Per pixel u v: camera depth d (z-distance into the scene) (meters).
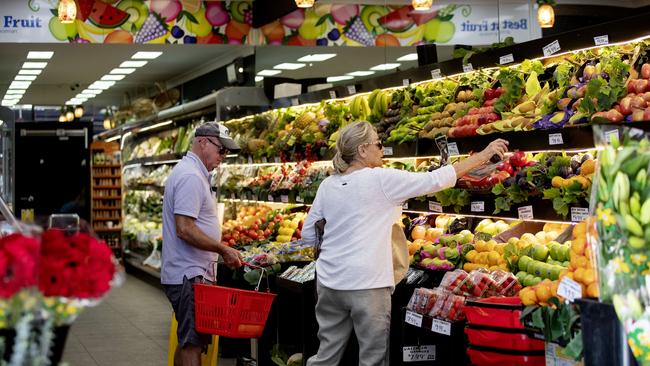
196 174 5.39
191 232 5.28
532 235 4.85
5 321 2.53
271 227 8.23
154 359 7.49
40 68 13.71
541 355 3.93
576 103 4.84
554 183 4.76
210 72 13.34
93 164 16.80
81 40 10.34
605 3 8.58
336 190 4.64
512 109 5.52
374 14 10.93
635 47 4.74
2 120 10.59
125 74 14.66
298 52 11.20
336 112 7.86
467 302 4.11
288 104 9.06
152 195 13.95
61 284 2.70
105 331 8.95
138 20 10.54
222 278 7.28
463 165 4.55
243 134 9.64
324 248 4.66
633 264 2.93
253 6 10.95
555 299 3.64
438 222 6.11
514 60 5.61
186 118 12.48
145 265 13.27
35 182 16.17
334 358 4.68
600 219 3.01
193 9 10.74
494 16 10.77
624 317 2.93
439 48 10.86
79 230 3.02
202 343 5.27
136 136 15.66
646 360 2.88
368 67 11.40
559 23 9.09
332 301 4.60
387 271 4.53
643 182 2.93
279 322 6.36
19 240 2.59
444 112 6.07
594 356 3.05
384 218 4.55
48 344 2.63
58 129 16.23
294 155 8.41
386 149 6.39
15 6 10.07
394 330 5.10
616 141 2.99
